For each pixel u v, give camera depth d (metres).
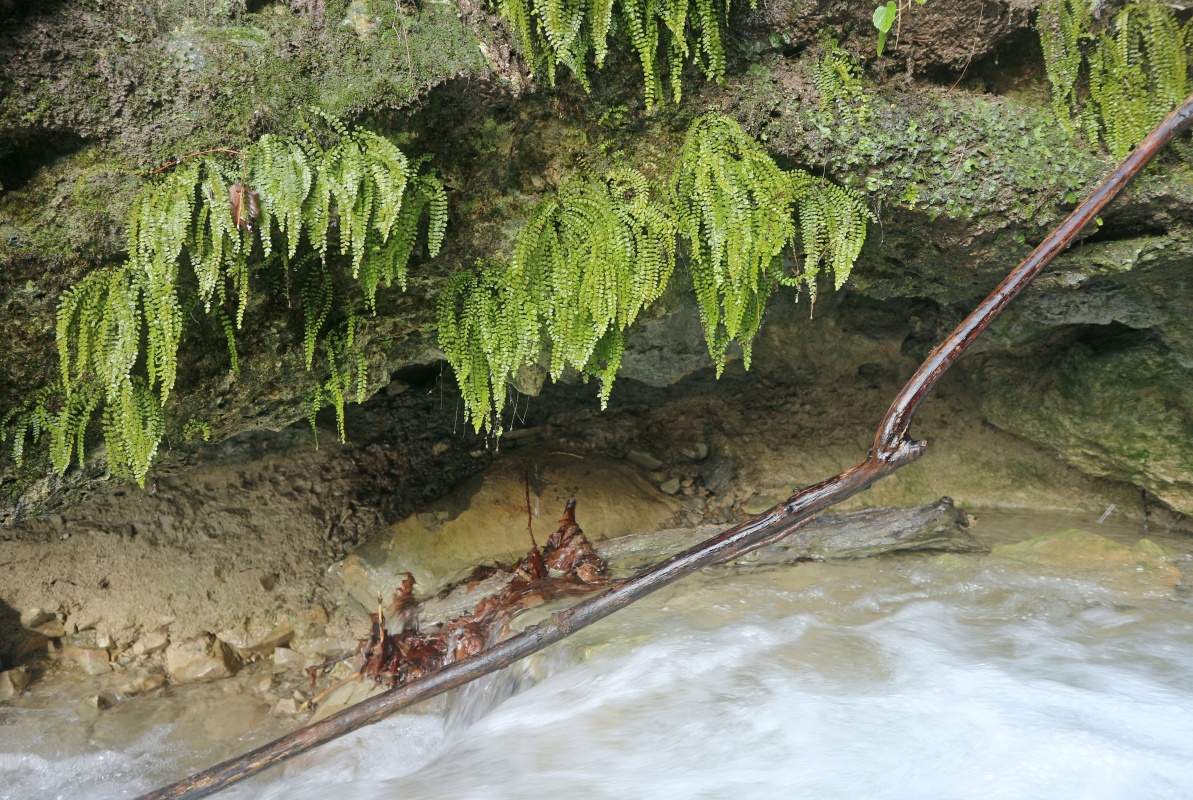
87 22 3.60
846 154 4.57
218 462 6.64
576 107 4.44
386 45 3.92
